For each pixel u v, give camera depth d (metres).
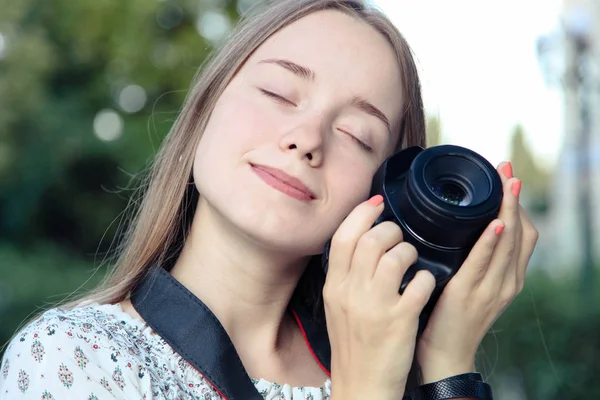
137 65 11.28
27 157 10.72
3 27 10.88
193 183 1.63
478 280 1.54
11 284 7.75
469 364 1.58
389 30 1.67
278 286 1.55
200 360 1.40
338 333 1.45
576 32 6.44
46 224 11.18
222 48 1.71
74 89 11.44
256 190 1.43
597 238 7.27
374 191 1.51
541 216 11.52
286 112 1.50
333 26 1.60
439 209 1.43
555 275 5.94
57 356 1.32
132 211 1.90
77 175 11.12
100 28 11.28
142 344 1.41
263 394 1.46
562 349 4.88
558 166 9.86
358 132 1.54
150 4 11.34
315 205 1.47
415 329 1.44
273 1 1.72
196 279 1.52
